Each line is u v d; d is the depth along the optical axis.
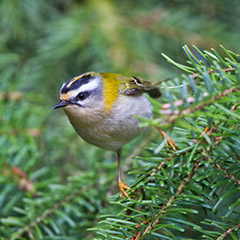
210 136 4.69
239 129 4.73
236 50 9.05
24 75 8.95
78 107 7.25
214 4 9.77
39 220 6.41
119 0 10.05
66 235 6.61
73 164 8.19
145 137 8.03
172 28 9.42
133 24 9.56
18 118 8.01
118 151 7.56
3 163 7.32
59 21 9.66
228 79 3.94
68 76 9.41
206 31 9.34
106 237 4.57
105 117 7.21
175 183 5.06
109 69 8.95
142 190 5.26
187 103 3.81
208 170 4.89
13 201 7.19
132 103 7.38
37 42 9.48
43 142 8.23
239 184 4.68
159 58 9.22
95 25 9.52
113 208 6.53
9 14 9.49
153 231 4.50
